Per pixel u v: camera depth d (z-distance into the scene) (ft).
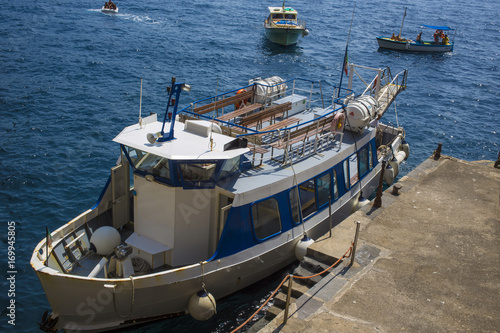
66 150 89.56
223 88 134.21
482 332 40.24
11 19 200.95
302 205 57.77
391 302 43.45
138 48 167.84
